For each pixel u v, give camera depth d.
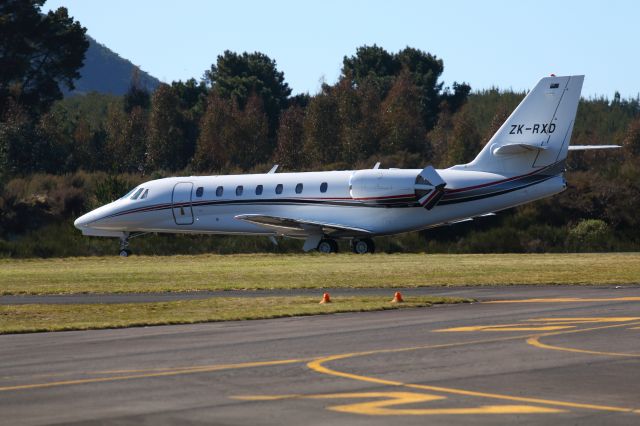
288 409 32.72
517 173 123.44
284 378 38.69
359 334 51.97
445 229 169.38
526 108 123.19
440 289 81.94
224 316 62.53
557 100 121.81
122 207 144.25
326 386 36.78
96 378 39.50
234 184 138.00
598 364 40.81
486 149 125.25
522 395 34.59
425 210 126.12
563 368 39.97
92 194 193.38
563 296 72.50
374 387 36.47
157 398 35.03
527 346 45.88
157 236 167.75
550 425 29.92
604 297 71.00
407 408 32.59
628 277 88.88
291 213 133.25
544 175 122.69
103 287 88.81
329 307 66.12
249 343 49.38
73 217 181.75
